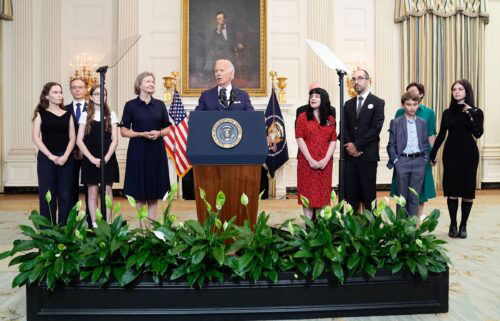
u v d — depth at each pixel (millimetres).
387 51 7543
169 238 1997
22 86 7277
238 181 2256
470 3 7539
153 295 1952
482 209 5617
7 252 1942
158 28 7312
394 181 3742
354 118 3680
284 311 1976
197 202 2277
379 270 2033
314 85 4352
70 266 1920
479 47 7586
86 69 7250
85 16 7340
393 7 7590
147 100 3434
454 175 3775
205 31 7246
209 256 1974
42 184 3516
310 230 2160
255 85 7285
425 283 2061
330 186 3621
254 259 1990
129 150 3377
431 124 3900
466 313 2061
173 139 6039
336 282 2006
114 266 1975
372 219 2199
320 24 7375
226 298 1967
